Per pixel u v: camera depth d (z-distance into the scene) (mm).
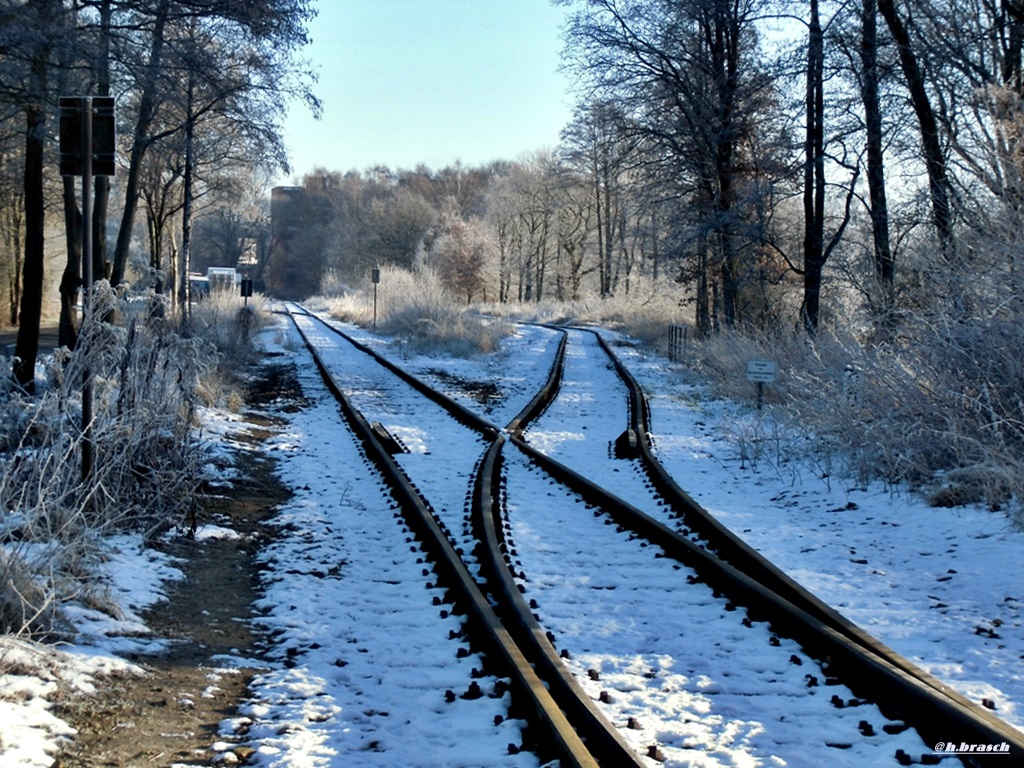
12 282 50812
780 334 20031
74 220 19734
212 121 30562
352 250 101812
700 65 29031
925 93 19797
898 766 4379
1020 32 19438
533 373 27406
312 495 10969
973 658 5781
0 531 6898
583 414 18969
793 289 30812
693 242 30109
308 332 46531
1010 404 10820
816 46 21875
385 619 6680
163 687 5504
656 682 5449
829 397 13180
